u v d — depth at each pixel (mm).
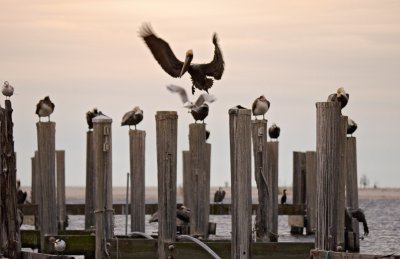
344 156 29688
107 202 25422
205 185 35250
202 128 35219
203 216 35156
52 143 32344
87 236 27625
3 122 26219
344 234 30562
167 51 20078
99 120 24984
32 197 48031
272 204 35219
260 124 34188
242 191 24359
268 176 34625
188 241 26719
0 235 25984
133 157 35719
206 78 19969
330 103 24406
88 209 37219
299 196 45312
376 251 34688
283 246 25734
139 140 35688
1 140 26188
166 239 26234
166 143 26703
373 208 83750
